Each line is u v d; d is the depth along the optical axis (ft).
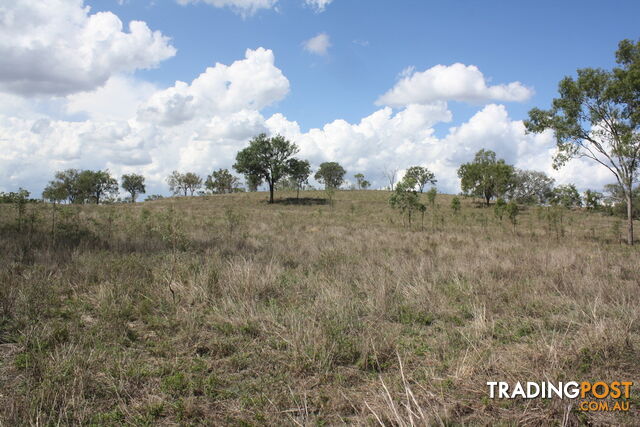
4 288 19.03
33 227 44.24
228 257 32.89
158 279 23.57
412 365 13.70
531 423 10.11
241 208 157.69
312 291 22.93
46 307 17.84
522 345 15.21
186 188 306.35
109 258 29.48
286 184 276.82
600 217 135.74
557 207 76.02
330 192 176.86
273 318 17.40
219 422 10.21
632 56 59.72
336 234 61.41
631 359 13.39
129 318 17.78
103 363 13.08
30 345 14.14
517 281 25.82
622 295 20.61
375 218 111.55
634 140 57.16
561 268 30.12
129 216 75.00
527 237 68.08
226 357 14.11
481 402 11.03
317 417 10.45
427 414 10.11
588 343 14.11
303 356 13.52
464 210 157.99
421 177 240.73
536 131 65.57
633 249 53.67
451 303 21.03
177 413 10.43
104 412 10.56
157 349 14.26
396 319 18.80
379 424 10.05
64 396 10.54
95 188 239.91
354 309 19.31
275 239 52.42
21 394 10.94
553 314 19.01
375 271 27.99
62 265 26.63
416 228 82.17
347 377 12.75
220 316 17.51
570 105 60.95
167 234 30.45
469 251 41.86
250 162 184.44
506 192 196.54
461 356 14.03
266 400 11.23
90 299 19.67
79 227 46.57
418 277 25.66
